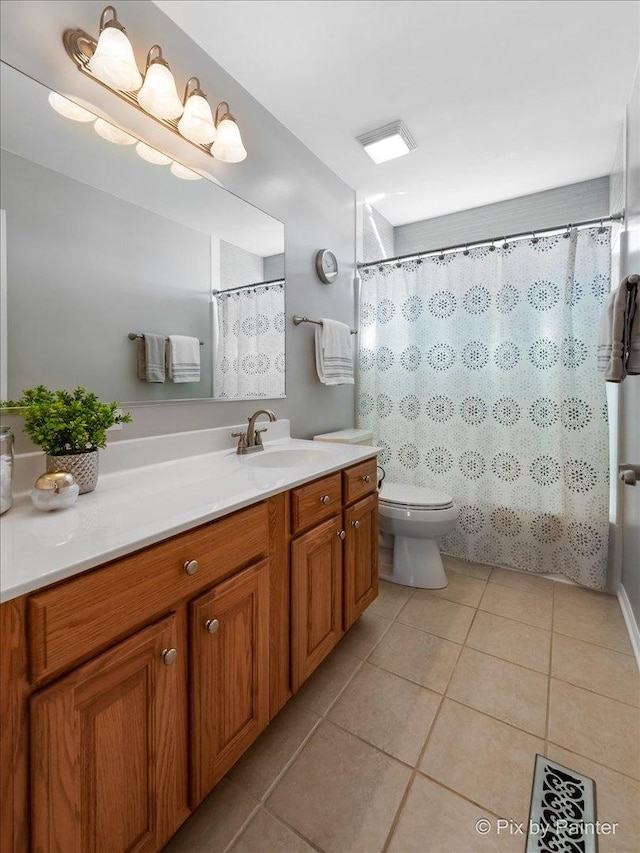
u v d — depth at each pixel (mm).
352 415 2654
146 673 772
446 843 914
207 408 1566
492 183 2439
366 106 1789
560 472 2121
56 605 625
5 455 863
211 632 892
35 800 609
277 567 1152
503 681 1421
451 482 2402
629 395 1829
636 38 1430
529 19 1360
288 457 1698
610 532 2053
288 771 1089
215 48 1476
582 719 1250
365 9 1324
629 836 920
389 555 2244
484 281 2260
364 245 2678
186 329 1476
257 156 1765
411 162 2230
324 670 1482
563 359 2047
